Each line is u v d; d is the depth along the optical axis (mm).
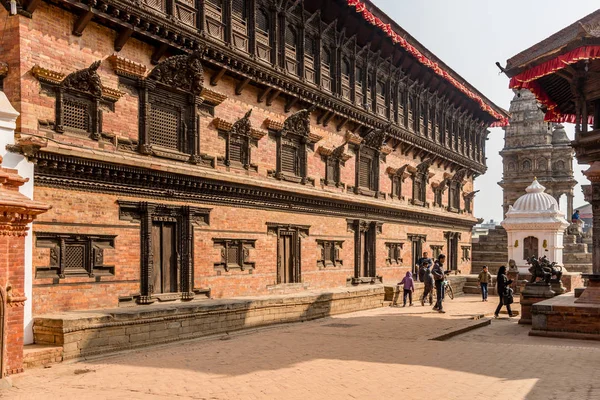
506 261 45188
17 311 11156
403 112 31891
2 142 12547
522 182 56406
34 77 13570
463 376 10625
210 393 9555
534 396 9078
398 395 9305
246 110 20688
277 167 22297
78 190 14469
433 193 36875
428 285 26438
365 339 15539
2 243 10758
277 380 10453
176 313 15172
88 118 15000
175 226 17531
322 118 25109
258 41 20734
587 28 16281
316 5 23938
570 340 15891
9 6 13125
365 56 27844
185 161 17797
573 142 18484
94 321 13078
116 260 15453
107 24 15336
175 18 16719
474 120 42500
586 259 43562
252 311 17969
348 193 27188
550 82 21516
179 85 17500
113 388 10031
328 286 25375
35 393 9828
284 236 22781
